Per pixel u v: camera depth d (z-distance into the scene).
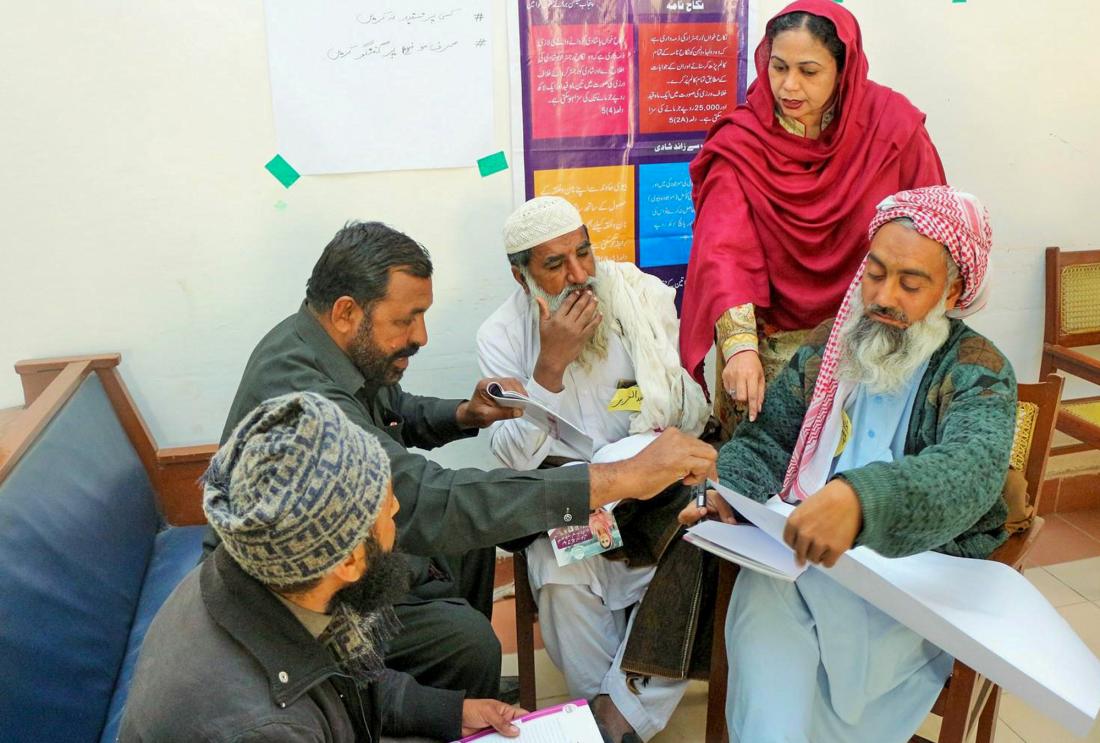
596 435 2.27
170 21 2.33
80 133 2.36
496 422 2.18
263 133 2.46
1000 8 2.82
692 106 2.75
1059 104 2.97
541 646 2.66
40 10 2.25
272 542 1.01
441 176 2.62
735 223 2.32
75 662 1.67
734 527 1.63
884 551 1.43
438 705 1.57
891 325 1.63
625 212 2.80
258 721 1.09
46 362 2.46
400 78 2.50
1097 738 2.20
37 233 2.42
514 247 2.09
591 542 1.98
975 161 2.99
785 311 2.42
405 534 1.58
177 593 1.26
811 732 1.72
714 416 2.60
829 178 2.28
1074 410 2.83
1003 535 1.73
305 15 2.39
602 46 2.61
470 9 2.48
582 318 2.03
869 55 2.81
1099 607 2.68
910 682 1.70
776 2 2.72
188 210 2.48
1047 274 3.02
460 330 2.79
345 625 1.22
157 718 1.10
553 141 2.67
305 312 1.78
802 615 1.71
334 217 2.59
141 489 2.40
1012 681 1.34
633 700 2.02
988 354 1.64
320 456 1.03
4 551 1.59
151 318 2.56
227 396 2.68
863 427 1.76
